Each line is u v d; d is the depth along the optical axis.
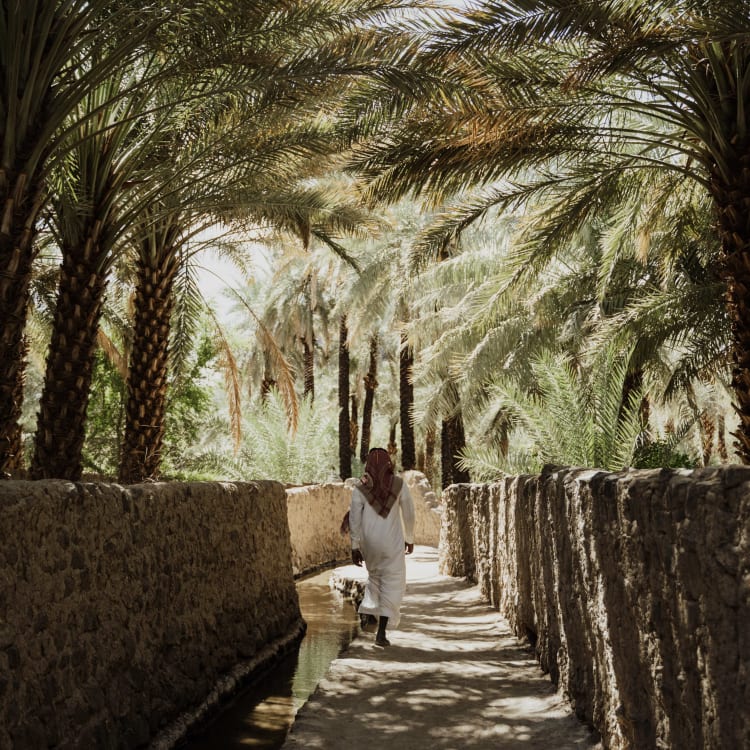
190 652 5.75
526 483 6.73
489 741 4.64
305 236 10.82
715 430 31.62
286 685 6.61
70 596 4.20
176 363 14.40
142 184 8.93
